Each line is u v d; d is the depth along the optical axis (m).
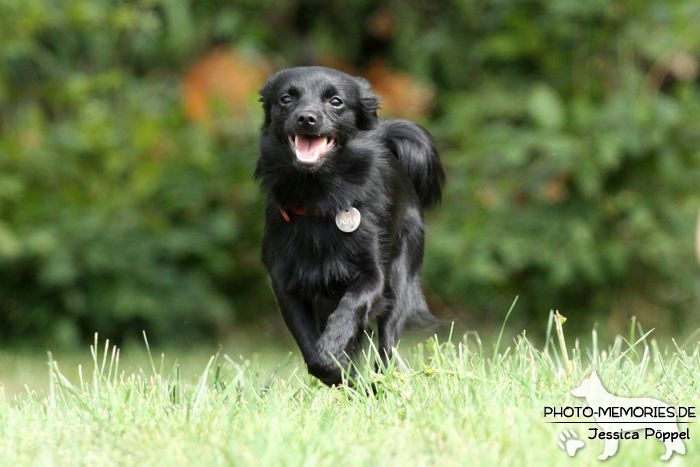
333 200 5.93
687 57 13.45
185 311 13.43
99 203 12.84
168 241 13.21
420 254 6.67
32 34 13.47
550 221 12.95
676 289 14.01
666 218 12.98
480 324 14.45
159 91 14.98
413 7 15.73
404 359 6.24
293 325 5.98
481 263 12.62
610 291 13.69
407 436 4.16
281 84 6.17
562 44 13.62
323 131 5.86
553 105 12.66
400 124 6.89
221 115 13.68
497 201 12.99
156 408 4.87
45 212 12.64
